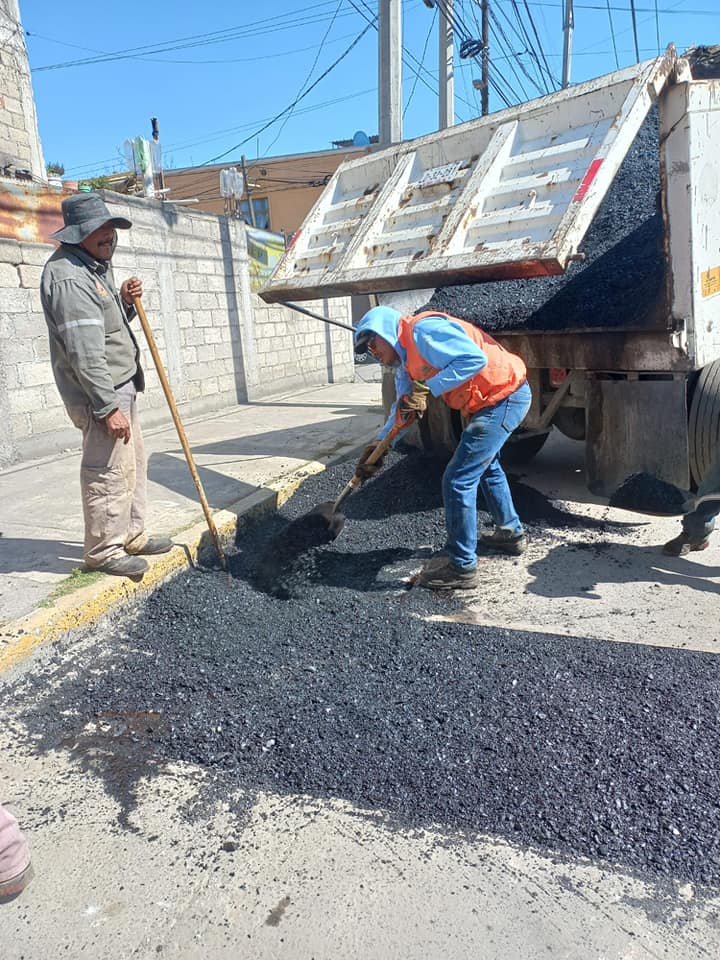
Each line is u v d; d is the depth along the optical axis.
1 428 6.22
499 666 3.09
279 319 10.92
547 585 4.00
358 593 3.96
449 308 5.93
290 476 5.78
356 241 4.74
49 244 6.60
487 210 4.12
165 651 3.37
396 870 2.11
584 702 2.81
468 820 2.30
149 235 8.10
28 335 6.46
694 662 3.05
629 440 4.69
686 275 4.15
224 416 8.98
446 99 15.02
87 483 3.61
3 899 2.02
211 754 2.67
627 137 3.59
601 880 2.05
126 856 2.19
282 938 1.89
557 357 4.82
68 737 2.80
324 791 2.46
